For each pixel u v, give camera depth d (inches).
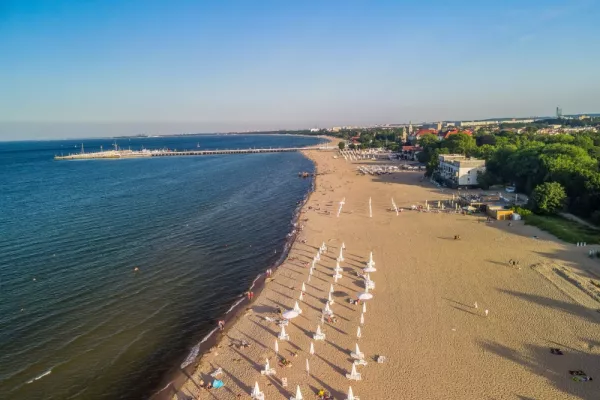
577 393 1395.2
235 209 4466.0
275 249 3083.2
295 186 6043.3
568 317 1872.5
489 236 3093.0
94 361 1708.9
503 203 4020.7
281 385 1501.0
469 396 1405.0
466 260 2628.0
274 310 2075.5
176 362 1690.5
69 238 3358.8
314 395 1437.0
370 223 3636.8
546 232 3100.4
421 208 4116.6
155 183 6520.7
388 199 4655.5
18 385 1563.7
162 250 3063.5
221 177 7209.6
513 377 1492.4
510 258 2615.7
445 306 2036.2
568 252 2659.9
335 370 1574.8
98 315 2085.4
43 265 2760.8
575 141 5787.4
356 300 2122.3
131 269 2691.9
